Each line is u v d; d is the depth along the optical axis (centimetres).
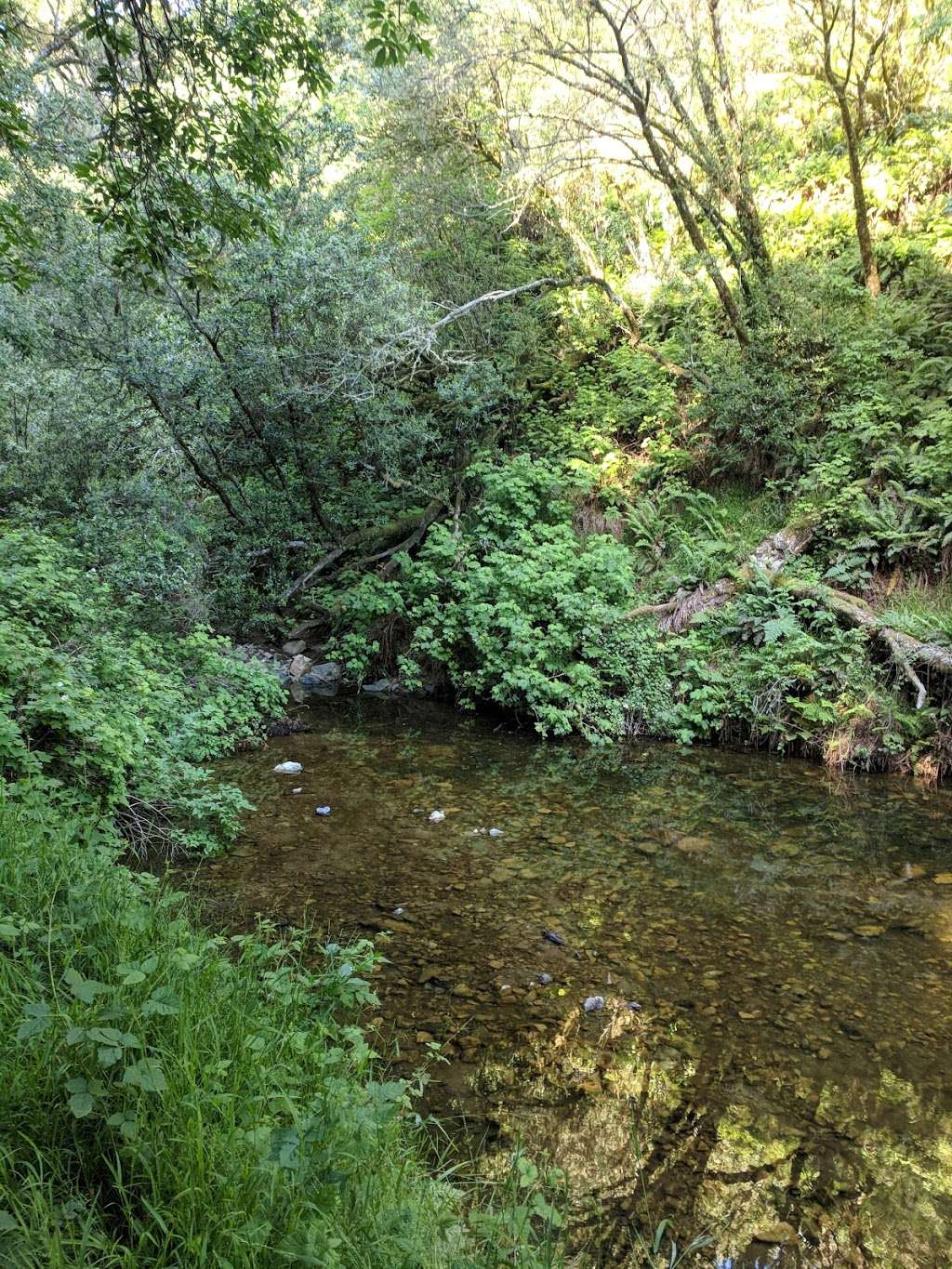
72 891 290
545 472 1096
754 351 1061
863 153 1206
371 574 1086
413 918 475
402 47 408
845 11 1084
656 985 413
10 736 434
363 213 1352
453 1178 273
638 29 959
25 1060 205
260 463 1147
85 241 935
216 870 524
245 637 1117
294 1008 283
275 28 467
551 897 511
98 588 756
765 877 550
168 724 654
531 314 1314
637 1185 280
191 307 1023
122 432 1077
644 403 1191
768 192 1270
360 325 1026
